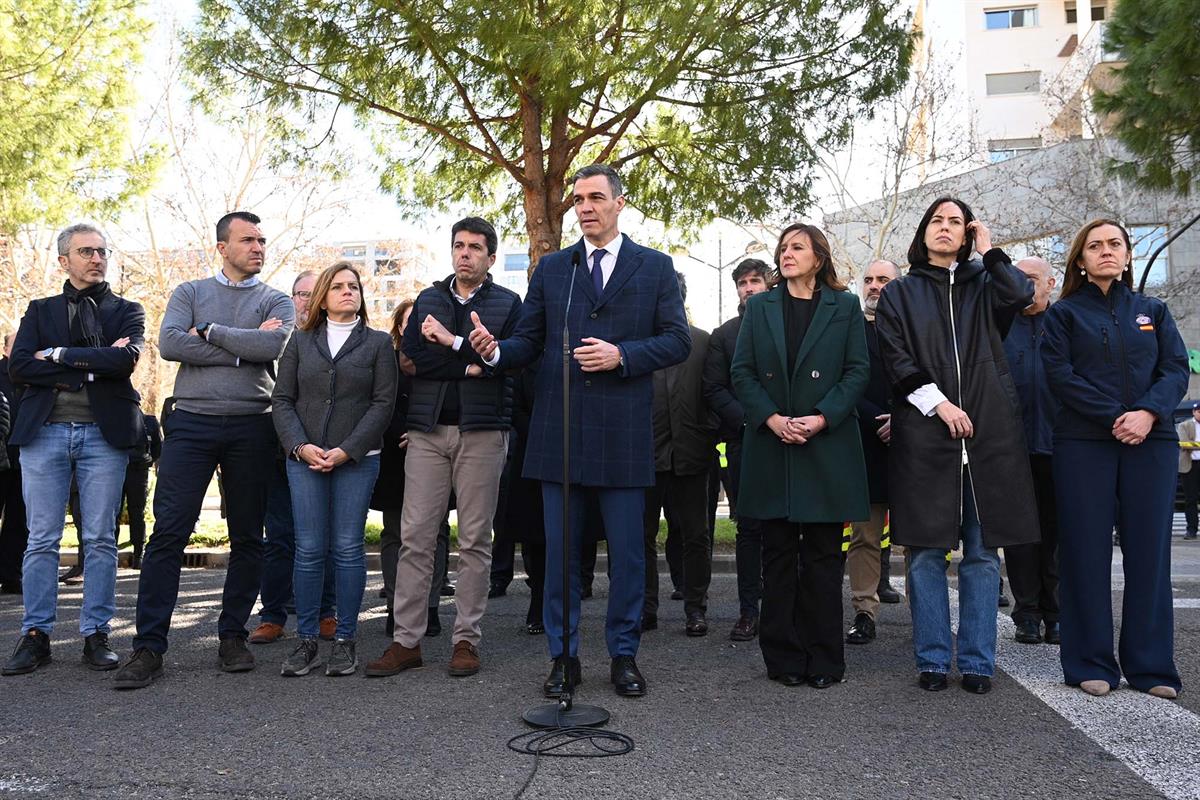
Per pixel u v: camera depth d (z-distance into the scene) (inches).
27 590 172.4
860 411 200.4
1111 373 154.5
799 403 159.9
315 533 168.7
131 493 351.3
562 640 152.3
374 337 175.2
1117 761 116.9
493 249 176.7
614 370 154.3
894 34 383.2
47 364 172.4
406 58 386.6
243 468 172.6
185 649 189.5
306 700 147.9
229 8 387.5
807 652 158.9
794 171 396.2
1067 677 155.5
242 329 173.8
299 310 230.2
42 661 173.2
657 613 223.6
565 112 391.2
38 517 173.0
